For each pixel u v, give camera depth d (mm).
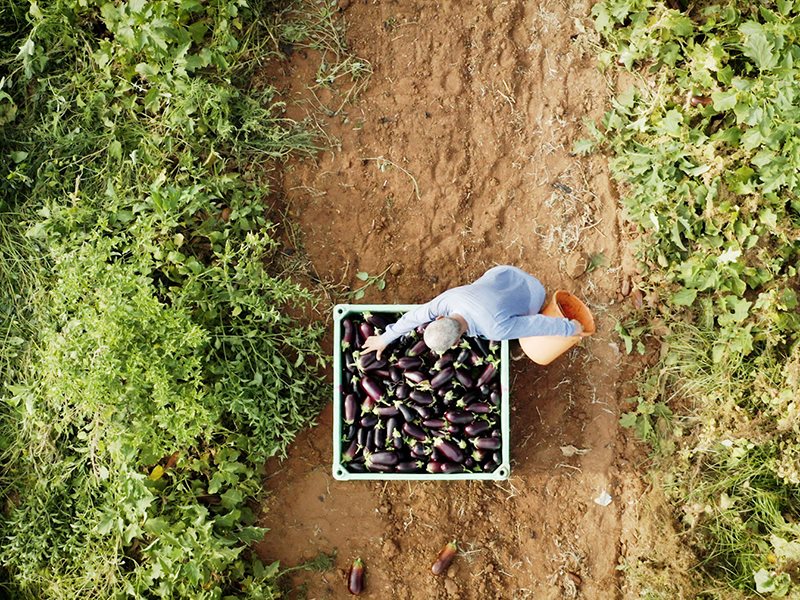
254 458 5152
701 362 5344
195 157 5344
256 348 5234
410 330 4633
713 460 5340
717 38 5285
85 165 5312
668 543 5242
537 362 5234
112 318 4656
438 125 5504
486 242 5488
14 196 5344
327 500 5359
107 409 4801
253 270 5172
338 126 5488
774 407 5219
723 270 5273
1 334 5258
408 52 5520
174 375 4797
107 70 5305
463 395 4965
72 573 5074
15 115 5324
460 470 4973
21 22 5418
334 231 5484
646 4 5336
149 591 5125
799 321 5273
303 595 5301
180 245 5105
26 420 5180
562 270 5477
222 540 4918
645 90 5480
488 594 5332
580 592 5336
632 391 5438
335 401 4930
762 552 5211
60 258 4930
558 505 5395
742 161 5316
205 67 5383
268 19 5473
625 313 5445
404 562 5328
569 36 5535
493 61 5527
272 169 5453
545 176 5504
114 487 5008
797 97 5105
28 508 5129
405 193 5492
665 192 5348
